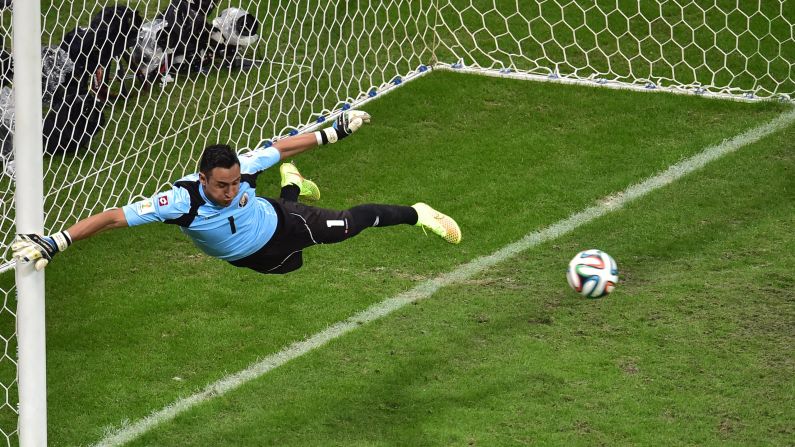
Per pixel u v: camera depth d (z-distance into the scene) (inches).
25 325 908.0
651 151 1467.8
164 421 1005.8
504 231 1314.0
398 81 1675.7
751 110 1558.8
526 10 1838.1
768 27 1756.9
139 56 1589.6
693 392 993.5
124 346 1123.3
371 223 970.7
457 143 1515.7
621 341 1079.0
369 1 1790.1
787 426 942.4
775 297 1135.6
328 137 928.3
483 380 1030.4
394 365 1066.7
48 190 1411.2
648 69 1681.8
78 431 996.6
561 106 1596.9
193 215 873.5
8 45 1536.7
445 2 1857.8
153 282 1240.8
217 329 1147.3
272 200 932.6
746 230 1274.6
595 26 1792.6
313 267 1259.2
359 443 953.5
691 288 1163.3
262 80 1676.9
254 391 1041.5
